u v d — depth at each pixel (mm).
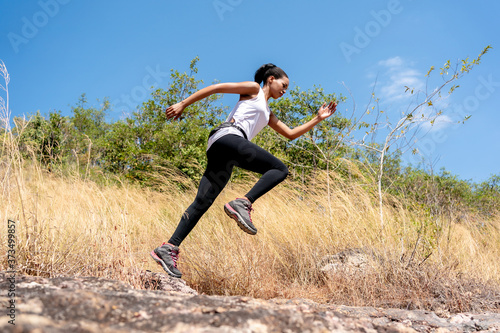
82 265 2473
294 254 3816
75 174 3795
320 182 5078
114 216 3125
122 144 9797
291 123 10961
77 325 929
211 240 3729
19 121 2811
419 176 4953
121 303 1170
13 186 2750
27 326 815
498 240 5805
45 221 2600
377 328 1351
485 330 1948
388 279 3434
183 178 5441
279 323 1104
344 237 4035
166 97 10750
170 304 1224
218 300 1384
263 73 2705
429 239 3762
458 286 3197
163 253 2375
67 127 10211
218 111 11594
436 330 1859
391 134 4402
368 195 4617
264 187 2309
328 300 3123
